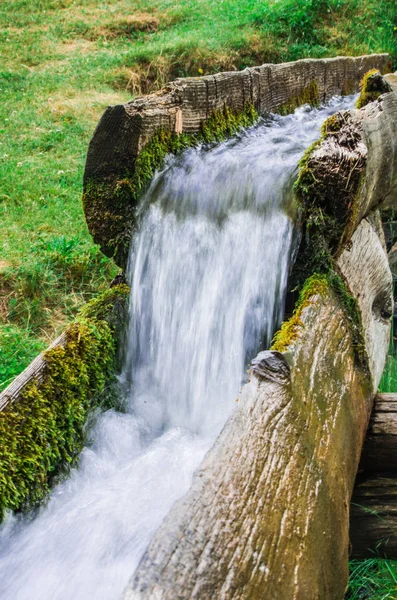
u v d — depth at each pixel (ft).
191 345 12.21
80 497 9.94
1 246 19.62
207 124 14.61
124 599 5.39
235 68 36.01
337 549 7.73
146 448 11.20
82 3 45.75
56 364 10.68
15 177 23.99
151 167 12.96
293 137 15.60
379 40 37.11
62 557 8.68
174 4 44.80
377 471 11.39
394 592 9.68
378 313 14.05
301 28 37.88
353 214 11.06
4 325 17.22
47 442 10.14
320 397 8.86
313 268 11.07
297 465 7.57
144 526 8.74
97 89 33.76
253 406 7.86
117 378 12.04
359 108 13.48
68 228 21.13
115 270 19.33
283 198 11.60
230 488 6.77
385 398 11.69
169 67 35.86
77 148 27.04
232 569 5.99
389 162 12.71
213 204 12.57
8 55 37.68
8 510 9.44
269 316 11.49
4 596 8.39
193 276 12.40
